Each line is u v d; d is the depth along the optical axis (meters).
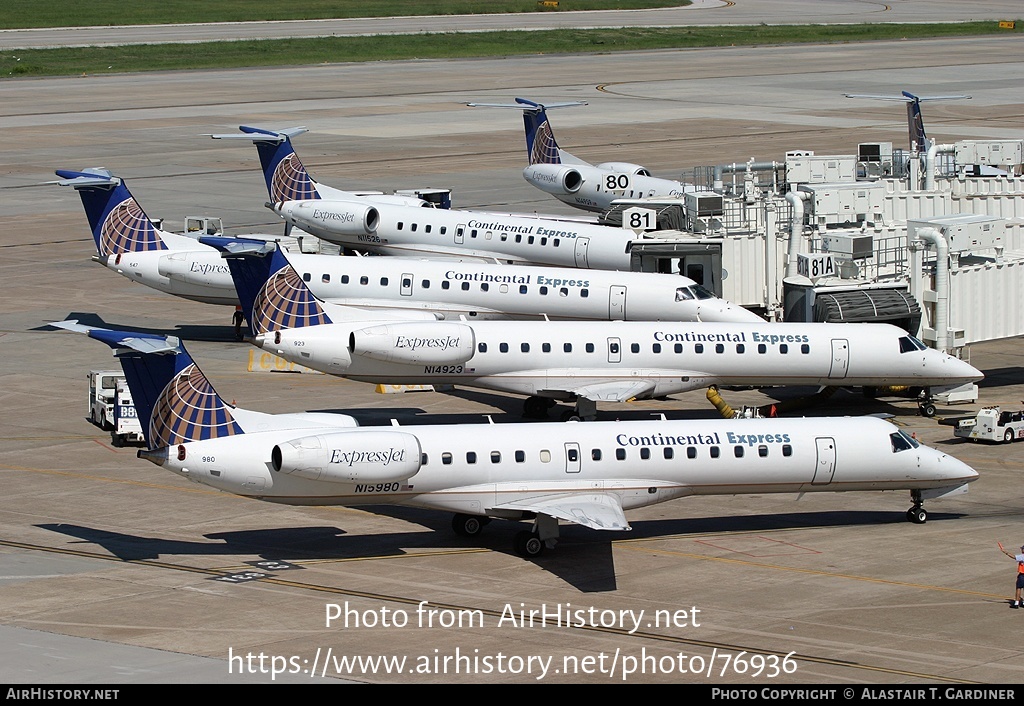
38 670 89.81
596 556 116.69
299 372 182.12
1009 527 124.56
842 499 134.25
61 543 118.19
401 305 181.88
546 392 150.25
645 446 117.75
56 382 174.25
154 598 104.75
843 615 102.12
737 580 110.25
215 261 190.62
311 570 112.19
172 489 134.75
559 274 180.00
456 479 114.50
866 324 159.38
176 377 111.31
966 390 168.38
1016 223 195.50
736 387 178.62
